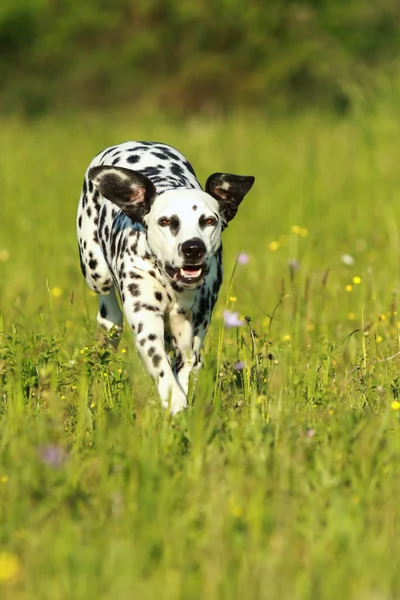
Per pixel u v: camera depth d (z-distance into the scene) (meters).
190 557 6.72
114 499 7.33
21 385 9.80
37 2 54.81
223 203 10.57
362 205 22.58
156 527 6.98
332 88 48.88
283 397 9.54
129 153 11.94
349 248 18.58
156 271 10.49
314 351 12.09
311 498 7.44
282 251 18.92
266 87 50.00
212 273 10.80
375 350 11.46
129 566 6.42
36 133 36.75
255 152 29.69
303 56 49.94
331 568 6.49
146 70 53.31
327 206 22.58
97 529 7.14
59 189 25.31
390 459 8.15
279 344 12.26
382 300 14.48
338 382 10.41
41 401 10.03
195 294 10.64
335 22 51.97
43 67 54.12
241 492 7.54
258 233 20.64
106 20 54.00
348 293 14.84
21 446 8.06
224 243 19.78
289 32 51.88
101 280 12.11
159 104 50.47
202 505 7.42
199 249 9.88
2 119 46.47
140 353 10.38
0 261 17.84
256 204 23.09
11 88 52.75
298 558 6.75
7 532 7.07
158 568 6.62
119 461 8.04
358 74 48.56
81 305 14.55
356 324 13.61
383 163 26.44
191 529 7.12
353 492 7.70
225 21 51.97
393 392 10.20
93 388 10.01
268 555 6.67
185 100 50.59
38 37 54.66
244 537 6.93
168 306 10.66
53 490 7.50
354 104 34.56
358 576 6.43
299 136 32.00
